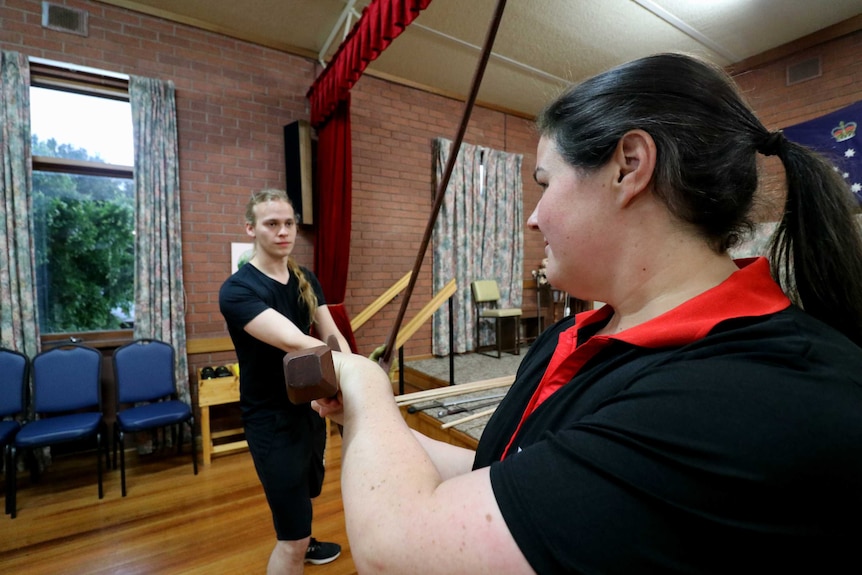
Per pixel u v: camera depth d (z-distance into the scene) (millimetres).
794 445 236
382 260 4047
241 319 1301
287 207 1457
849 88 3330
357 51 2596
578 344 510
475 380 3385
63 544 1899
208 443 2740
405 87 4121
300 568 1354
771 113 3727
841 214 395
